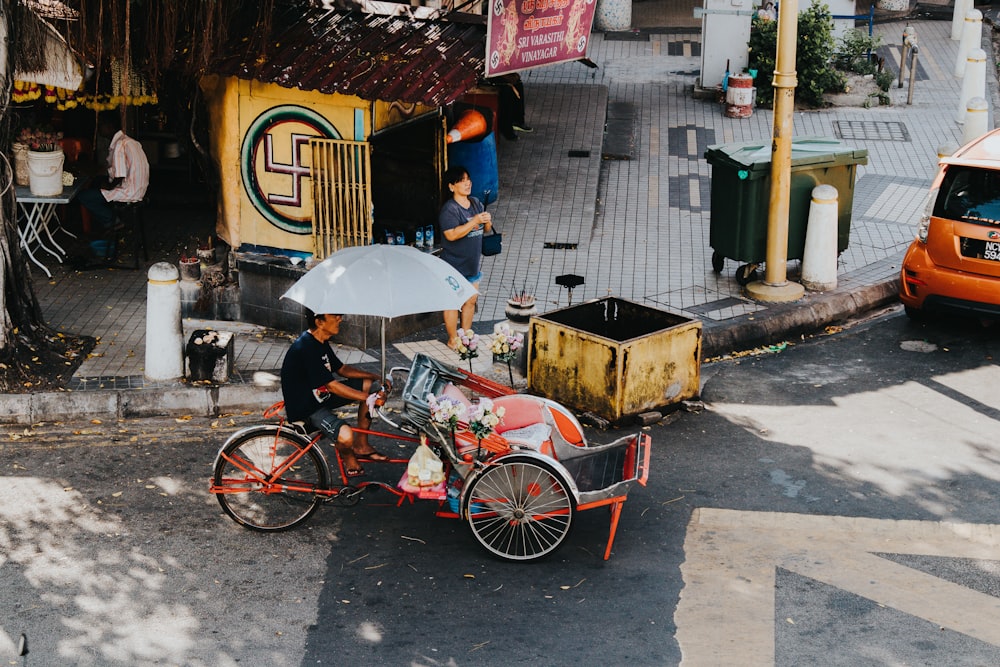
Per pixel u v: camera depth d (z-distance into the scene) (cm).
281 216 1168
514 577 796
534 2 1099
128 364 1080
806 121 1850
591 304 1065
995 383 1104
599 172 1631
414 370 846
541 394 1051
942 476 933
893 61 2139
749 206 1251
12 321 1059
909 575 800
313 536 844
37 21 1081
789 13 1174
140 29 1135
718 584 789
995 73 2114
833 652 717
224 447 836
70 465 935
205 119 1193
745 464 954
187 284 1183
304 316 1158
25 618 743
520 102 1588
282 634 732
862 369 1139
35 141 1259
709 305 1246
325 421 834
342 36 1137
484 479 805
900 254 1405
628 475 828
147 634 730
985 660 708
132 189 1285
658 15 2419
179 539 836
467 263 1145
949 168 1185
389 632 735
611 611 759
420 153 1216
